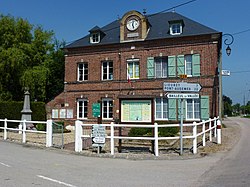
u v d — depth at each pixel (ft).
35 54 132.77
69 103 101.24
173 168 34.63
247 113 374.84
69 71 102.01
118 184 26.45
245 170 32.35
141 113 46.26
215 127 63.00
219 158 41.37
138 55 92.48
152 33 93.25
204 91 84.02
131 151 46.55
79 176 29.84
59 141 61.31
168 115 86.99
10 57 113.50
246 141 60.29
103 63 98.07
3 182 26.61
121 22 95.09
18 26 126.72
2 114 92.22
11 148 51.31
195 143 44.65
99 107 48.67
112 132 44.39
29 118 82.74
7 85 122.42
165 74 90.02
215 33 83.25
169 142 56.08
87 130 81.15
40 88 124.98
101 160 40.47
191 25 89.56
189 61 86.94
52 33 142.72
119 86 94.48
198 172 32.14
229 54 77.15
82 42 101.86
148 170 33.40
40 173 31.04
